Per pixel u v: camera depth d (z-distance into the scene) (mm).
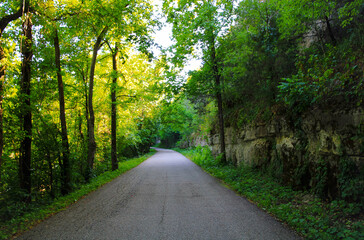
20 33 7602
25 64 7820
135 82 17406
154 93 15906
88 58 13500
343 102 5051
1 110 5824
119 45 12070
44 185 9414
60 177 9297
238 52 10375
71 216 5305
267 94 9062
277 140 8172
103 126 20078
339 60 5863
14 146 8344
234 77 11734
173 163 19125
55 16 8852
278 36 8602
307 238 3713
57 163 9711
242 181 8570
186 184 9133
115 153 15680
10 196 6840
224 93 13844
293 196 5941
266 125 9008
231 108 14789
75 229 4414
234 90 12539
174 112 20078
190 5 11914
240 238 3791
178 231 4168
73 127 14781
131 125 23359
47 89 10031
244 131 11500
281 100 8156
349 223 3885
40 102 9703
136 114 22031
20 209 6141
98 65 16344
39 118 9016
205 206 5820
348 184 4543
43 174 9453
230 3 11039
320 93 5535
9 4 7777
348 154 4727
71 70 13023
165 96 15242
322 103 5676
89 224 4680
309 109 6188
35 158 8906
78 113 15039
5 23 6449
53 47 10836
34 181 9117
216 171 11867
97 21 9156
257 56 9180
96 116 17938
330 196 5051
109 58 16219
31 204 6797
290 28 7512
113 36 11484
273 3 8594
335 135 5109
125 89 15742
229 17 11969
